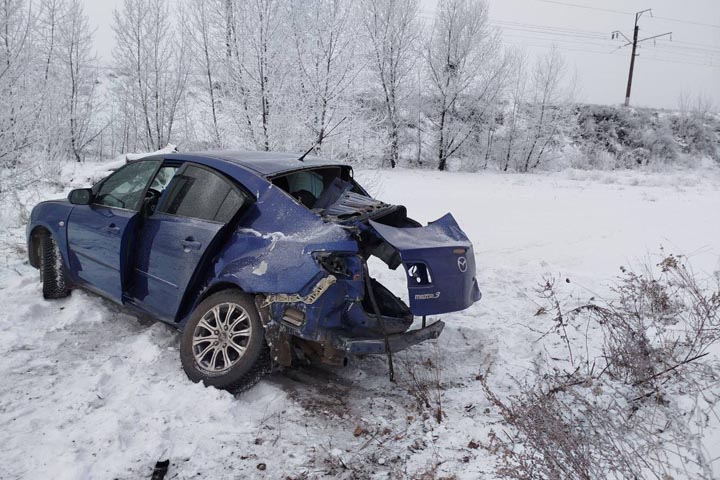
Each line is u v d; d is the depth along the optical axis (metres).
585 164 30.53
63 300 5.15
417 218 11.97
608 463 2.69
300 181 4.45
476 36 25.67
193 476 2.80
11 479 2.66
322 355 3.63
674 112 36.72
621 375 3.87
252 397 3.68
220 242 3.86
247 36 9.97
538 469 2.60
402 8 22.89
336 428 3.34
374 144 10.98
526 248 9.38
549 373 4.05
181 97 19.55
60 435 3.05
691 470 2.63
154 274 4.21
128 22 19.41
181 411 3.39
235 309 3.69
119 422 3.19
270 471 2.88
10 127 7.80
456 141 27.27
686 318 4.75
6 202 8.30
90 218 4.71
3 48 8.03
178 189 4.27
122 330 4.62
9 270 5.90
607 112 34.34
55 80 11.62
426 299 3.58
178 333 4.53
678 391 3.56
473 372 4.21
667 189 19.88
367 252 3.81
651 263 7.96
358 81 10.76
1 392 3.50
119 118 20.44
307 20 10.12
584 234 10.60
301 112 10.36
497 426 3.30
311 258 3.41
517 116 29.14
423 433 3.29
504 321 5.30
